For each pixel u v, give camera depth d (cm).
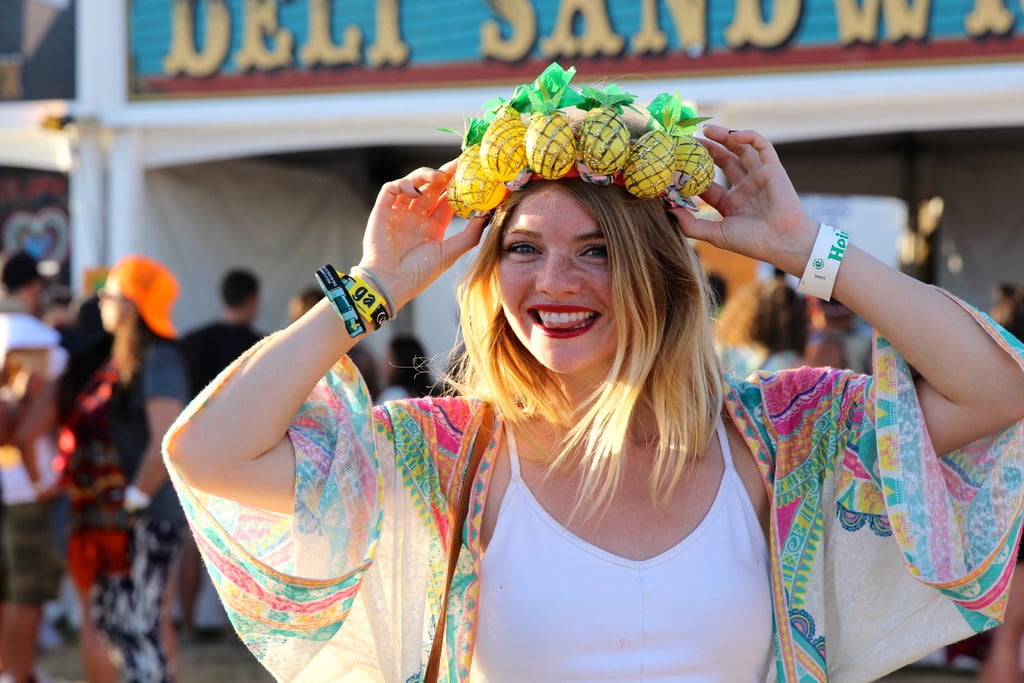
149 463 387
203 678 506
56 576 465
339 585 153
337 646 168
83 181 619
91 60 614
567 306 164
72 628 614
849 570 168
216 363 541
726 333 501
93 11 612
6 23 623
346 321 159
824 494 171
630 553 162
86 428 395
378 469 163
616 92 172
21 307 469
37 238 657
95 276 589
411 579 169
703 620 158
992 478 160
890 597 167
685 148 168
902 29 499
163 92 609
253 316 561
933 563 155
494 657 162
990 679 381
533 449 171
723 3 519
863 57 505
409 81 574
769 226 164
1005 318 418
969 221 707
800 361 491
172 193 666
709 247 577
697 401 169
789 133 523
